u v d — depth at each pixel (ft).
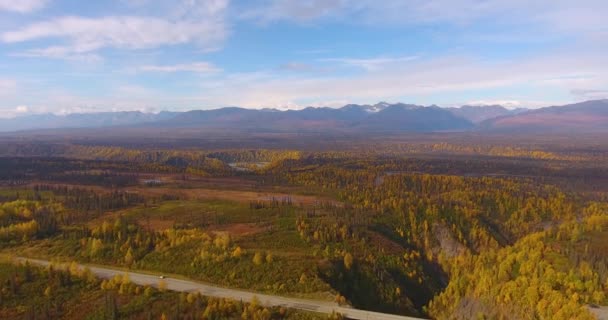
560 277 510.17
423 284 639.76
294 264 553.64
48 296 483.92
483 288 553.23
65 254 612.29
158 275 549.54
